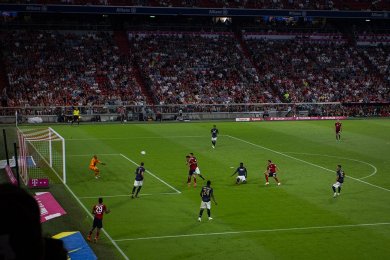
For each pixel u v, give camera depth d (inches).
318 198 1334.9
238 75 3063.5
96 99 2655.0
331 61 3324.3
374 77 3262.8
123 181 1465.3
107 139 2103.8
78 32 3102.9
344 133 2390.5
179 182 1469.0
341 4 3427.7
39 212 70.1
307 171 1633.9
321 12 3312.0
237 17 3464.6
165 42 3161.9
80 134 2197.3
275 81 3095.5
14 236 66.3
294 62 3257.9
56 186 1389.0
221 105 2765.7
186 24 3368.6
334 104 2972.4
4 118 2452.0
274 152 1923.0
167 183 1455.5
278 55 3284.9
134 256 926.4
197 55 3125.0
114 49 3019.2
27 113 2495.1
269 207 1247.5
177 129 2402.8
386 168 1700.3
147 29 3262.8
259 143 2097.7
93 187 1395.2
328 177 1562.5
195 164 1422.2
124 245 981.2
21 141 1545.3
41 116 2488.9
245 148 1987.0
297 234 1061.8
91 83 2758.4
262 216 1177.4
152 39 3161.9
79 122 2502.5
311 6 3371.1
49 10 2878.9
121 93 2738.7
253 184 1461.6
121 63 2938.0
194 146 2004.2
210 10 3152.1
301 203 1286.9
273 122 2714.1
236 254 944.3
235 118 2780.5
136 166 1649.9
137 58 3014.3
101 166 1635.1
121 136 2180.1
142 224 1106.1
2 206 66.9
